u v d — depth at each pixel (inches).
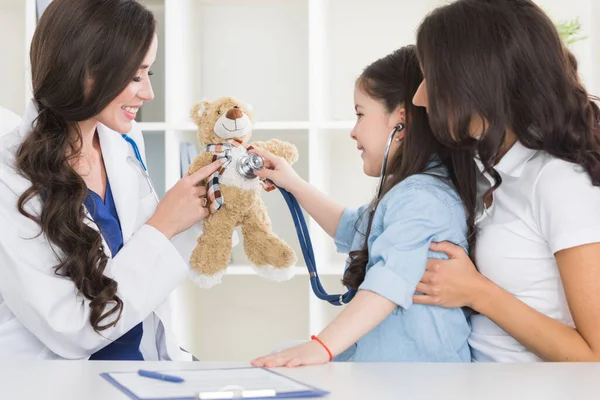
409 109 53.9
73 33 52.4
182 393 32.5
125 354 58.4
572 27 94.7
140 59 54.1
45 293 51.2
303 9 108.4
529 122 47.8
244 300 110.7
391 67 56.3
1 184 52.8
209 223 62.2
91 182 59.1
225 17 109.5
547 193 47.2
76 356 53.8
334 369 38.8
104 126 60.1
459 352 50.4
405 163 53.3
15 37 108.7
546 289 48.6
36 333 52.2
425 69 48.6
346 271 53.9
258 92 109.7
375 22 107.7
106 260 53.6
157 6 104.3
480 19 47.3
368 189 108.0
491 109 46.6
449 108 47.1
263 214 65.5
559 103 47.8
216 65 110.0
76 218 52.9
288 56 109.0
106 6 53.2
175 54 97.2
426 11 106.6
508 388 33.5
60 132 54.7
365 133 57.2
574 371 37.6
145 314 54.5
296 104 109.0
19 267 51.0
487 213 50.9
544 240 48.3
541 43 47.5
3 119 65.6
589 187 46.8
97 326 52.4
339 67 108.4
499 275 49.4
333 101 108.7
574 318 46.0
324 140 102.5
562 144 48.1
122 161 60.4
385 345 49.6
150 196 63.4
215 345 111.3
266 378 36.1
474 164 50.9
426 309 48.9
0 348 53.2
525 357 49.1
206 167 60.0
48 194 52.8
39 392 33.0
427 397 31.9
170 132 96.3
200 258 62.1
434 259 48.2
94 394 32.6
